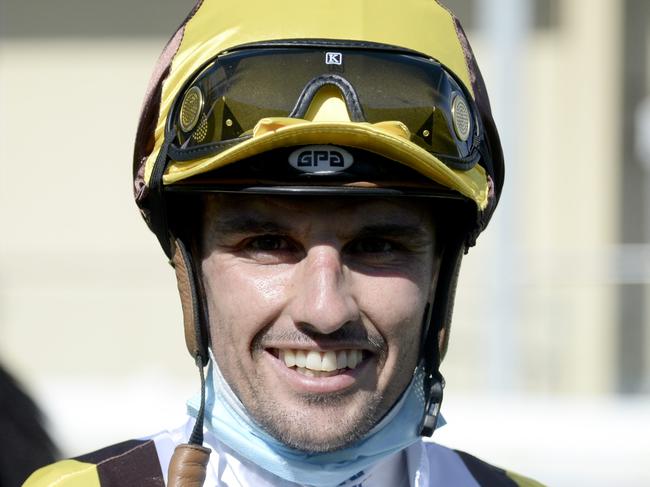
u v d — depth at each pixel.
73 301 7.55
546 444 4.75
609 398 6.16
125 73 7.96
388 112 1.49
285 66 1.49
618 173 7.76
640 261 6.76
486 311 5.95
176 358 7.54
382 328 1.50
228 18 1.58
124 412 5.19
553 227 7.59
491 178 1.69
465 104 1.60
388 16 1.58
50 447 2.32
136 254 7.58
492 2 5.64
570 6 7.56
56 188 8.01
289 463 1.56
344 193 1.44
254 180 1.45
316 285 1.45
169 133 1.55
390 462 1.69
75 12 7.93
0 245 8.01
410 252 1.53
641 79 7.99
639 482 4.59
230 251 1.51
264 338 1.49
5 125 8.01
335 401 1.48
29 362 7.50
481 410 5.12
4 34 7.95
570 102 7.58
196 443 1.54
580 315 6.79
